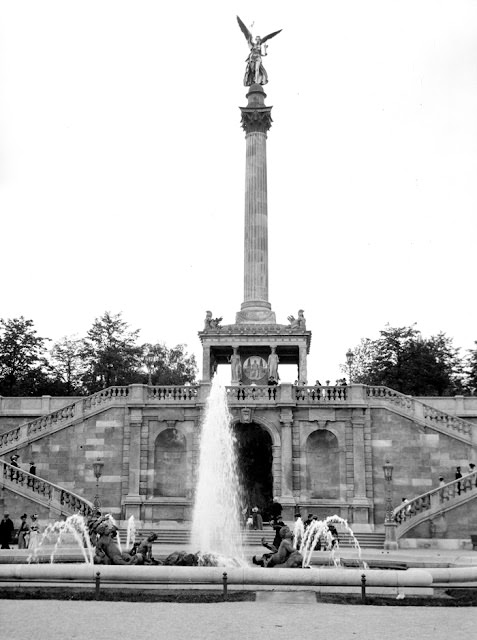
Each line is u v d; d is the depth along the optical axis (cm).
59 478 4925
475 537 4122
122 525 4756
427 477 4800
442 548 4216
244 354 5991
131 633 1515
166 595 1945
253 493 5262
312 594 1980
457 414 5325
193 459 4916
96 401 5028
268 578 2042
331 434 4962
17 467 4478
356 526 4688
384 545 4112
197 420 4966
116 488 4897
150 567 2066
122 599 1895
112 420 4994
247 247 6050
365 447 4872
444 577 2127
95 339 7844
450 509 4281
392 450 4862
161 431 4981
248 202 6116
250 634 1516
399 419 4900
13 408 5547
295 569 2053
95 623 1608
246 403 4919
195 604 1847
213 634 1513
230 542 4250
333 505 4766
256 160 6178
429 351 7269
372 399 4944
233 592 1998
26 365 7156
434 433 4853
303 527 3947
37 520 4091
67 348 7956
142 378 7938
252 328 5841
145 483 4891
